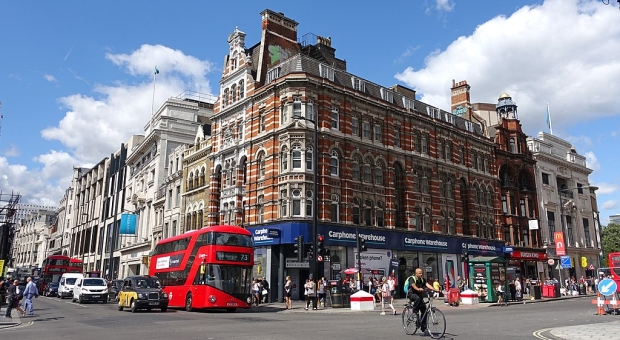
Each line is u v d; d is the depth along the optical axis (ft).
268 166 121.19
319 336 44.73
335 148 124.88
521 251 176.86
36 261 449.48
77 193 333.01
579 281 176.35
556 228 199.62
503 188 180.75
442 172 154.71
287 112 120.16
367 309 87.30
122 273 222.48
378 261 127.24
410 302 45.65
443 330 41.14
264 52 136.56
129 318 71.56
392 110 141.18
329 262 117.50
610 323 54.39
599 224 231.71
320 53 148.87
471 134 169.89
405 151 142.82
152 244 187.21
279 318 70.44
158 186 189.26
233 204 130.82
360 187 128.77
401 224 138.72
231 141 137.39
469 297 105.70
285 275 115.75
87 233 291.38
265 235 116.16
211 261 86.12
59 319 71.46
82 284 124.57
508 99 200.34
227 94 145.48
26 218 533.96
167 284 99.35
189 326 56.95
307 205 115.55
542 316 69.15
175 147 195.62
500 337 42.63
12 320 68.28
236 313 83.71
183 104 204.03
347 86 130.93
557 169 210.18
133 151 228.22
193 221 153.89
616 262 106.32
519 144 192.54
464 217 161.58
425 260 142.61
